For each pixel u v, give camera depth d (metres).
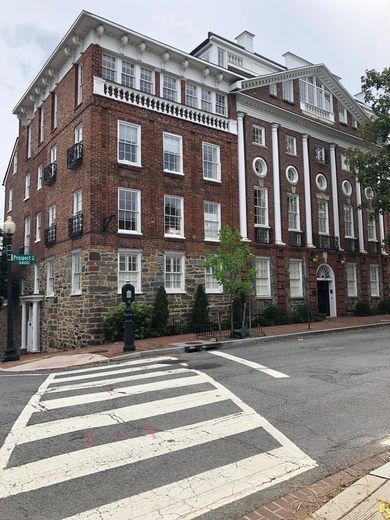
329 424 6.31
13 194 30.11
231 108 23.94
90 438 5.99
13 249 28.89
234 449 5.45
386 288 31.59
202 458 5.20
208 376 9.92
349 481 4.46
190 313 20.70
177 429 6.27
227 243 17.72
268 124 25.50
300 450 5.37
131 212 19.45
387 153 24.47
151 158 20.20
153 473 4.81
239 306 21.97
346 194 29.67
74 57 20.69
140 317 17.94
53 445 5.75
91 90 18.88
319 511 3.80
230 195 23.09
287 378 9.45
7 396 8.78
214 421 6.59
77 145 19.30
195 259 21.20
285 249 25.08
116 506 4.09
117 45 19.98
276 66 28.56
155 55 21.22
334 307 27.62
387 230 32.62
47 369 12.70
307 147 27.33
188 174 21.44
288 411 7.00
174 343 15.80
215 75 23.28
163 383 9.35
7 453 5.50
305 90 27.89
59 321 20.59
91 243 17.97
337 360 11.55
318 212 27.62
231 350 14.51
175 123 21.30
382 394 7.85
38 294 23.16
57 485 4.57
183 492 4.35
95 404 7.80
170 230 20.66
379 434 5.84
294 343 15.80
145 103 20.31
